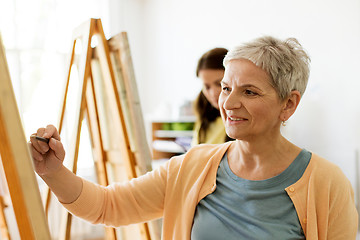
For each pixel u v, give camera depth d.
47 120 3.74
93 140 1.55
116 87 1.21
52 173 0.92
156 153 4.29
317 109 3.29
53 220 3.55
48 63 3.77
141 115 1.19
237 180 0.91
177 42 4.72
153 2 5.02
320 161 0.90
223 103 0.87
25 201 0.58
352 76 3.02
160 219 1.17
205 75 1.50
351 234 0.86
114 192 1.02
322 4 3.21
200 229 0.90
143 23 5.18
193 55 4.50
